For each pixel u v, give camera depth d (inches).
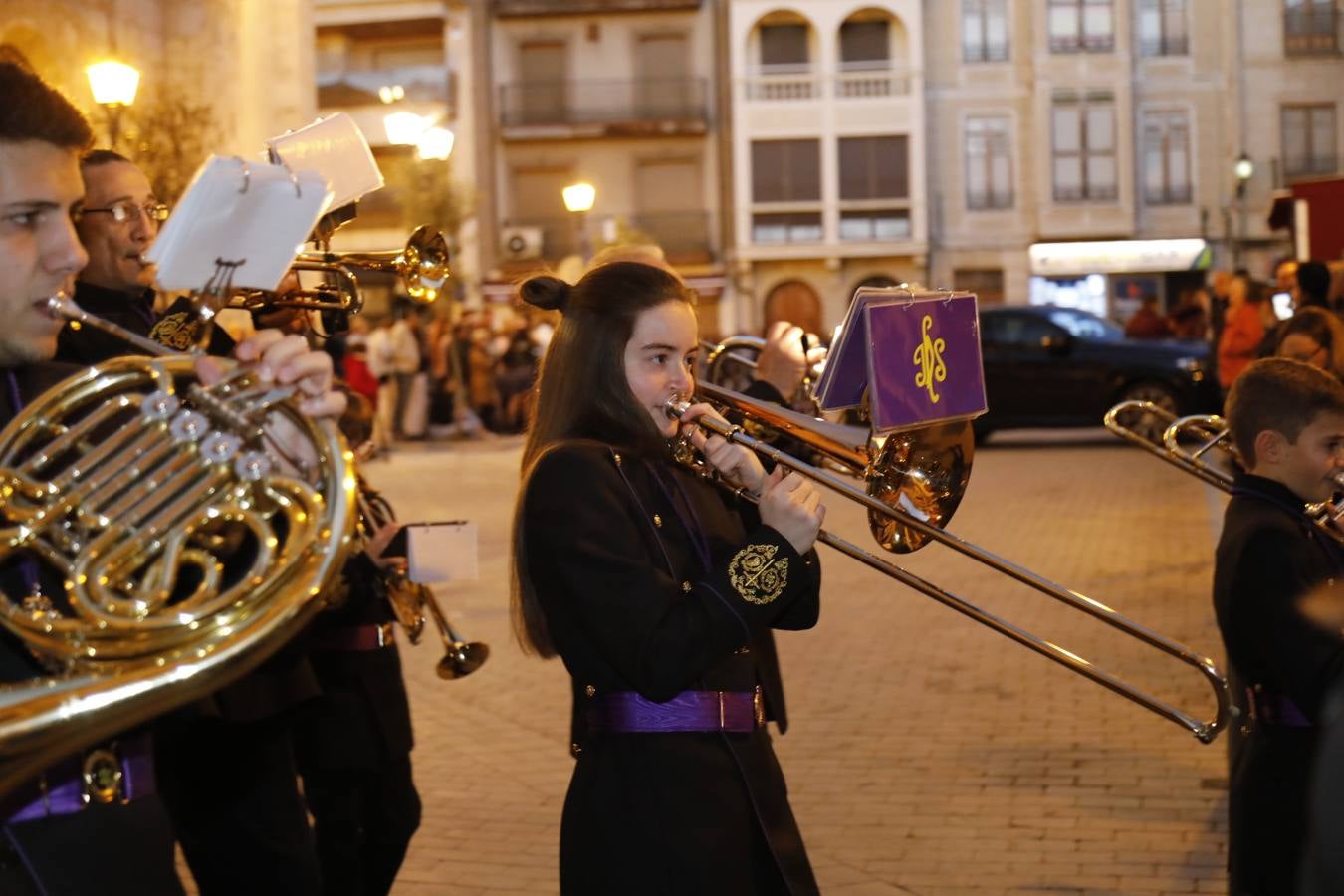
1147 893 172.4
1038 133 1429.6
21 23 514.9
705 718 102.0
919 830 194.9
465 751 236.7
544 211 1476.4
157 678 72.9
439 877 182.2
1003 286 1453.0
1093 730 237.1
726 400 111.4
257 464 77.2
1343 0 1411.2
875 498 105.3
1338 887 57.2
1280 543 121.0
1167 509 477.7
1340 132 1421.0
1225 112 1423.5
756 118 1449.3
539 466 102.8
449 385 878.4
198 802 128.3
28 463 76.9
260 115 714.2
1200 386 671.1
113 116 426.9
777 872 101.2
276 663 127.6
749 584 97.5
